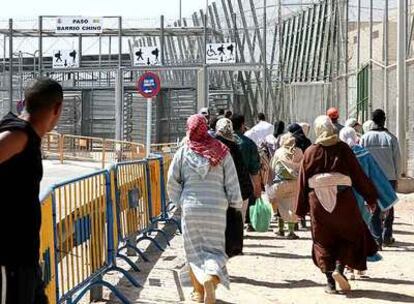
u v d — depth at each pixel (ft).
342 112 114.21
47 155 138.82
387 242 42.16
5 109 158.61
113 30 147.95
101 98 170.91
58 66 148.97
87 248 26.43
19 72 155.74
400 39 71.61
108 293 29.86
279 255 39.78
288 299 29.43
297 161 45.32
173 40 168.45
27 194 13.24
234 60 136.98
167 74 166.71
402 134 72.28
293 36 146.20
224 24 154.71
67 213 24.18
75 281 25.05
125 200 35.01
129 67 135.13
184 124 165.58
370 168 33.96
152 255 39.50
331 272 30.07
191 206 27.04
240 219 28.07
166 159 51.85
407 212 58.08
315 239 30.35
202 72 132.05
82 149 139.33
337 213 29.48
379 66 89.71
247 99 155.43
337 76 117.39
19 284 13.19
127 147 132.16
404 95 73.00
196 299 28.32
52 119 13.83
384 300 29.12
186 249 27.27
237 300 29.22
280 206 45.68
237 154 35.81
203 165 27.07
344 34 112.78
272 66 147.43
